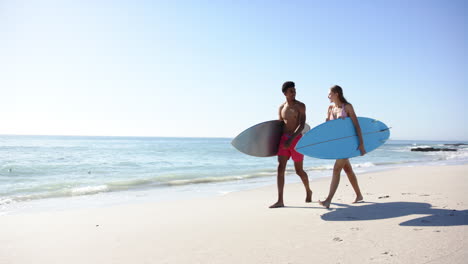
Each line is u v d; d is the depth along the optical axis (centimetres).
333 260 221
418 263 206
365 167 1354
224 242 282
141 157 2048
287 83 446
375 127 453
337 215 373
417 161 1823
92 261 246
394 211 379
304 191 644
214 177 990
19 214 469
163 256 252
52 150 2669
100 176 1062
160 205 502
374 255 227
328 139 416
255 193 634
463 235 262
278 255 240
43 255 263
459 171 966
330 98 438
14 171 1152
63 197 632
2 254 267
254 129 473
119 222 384
